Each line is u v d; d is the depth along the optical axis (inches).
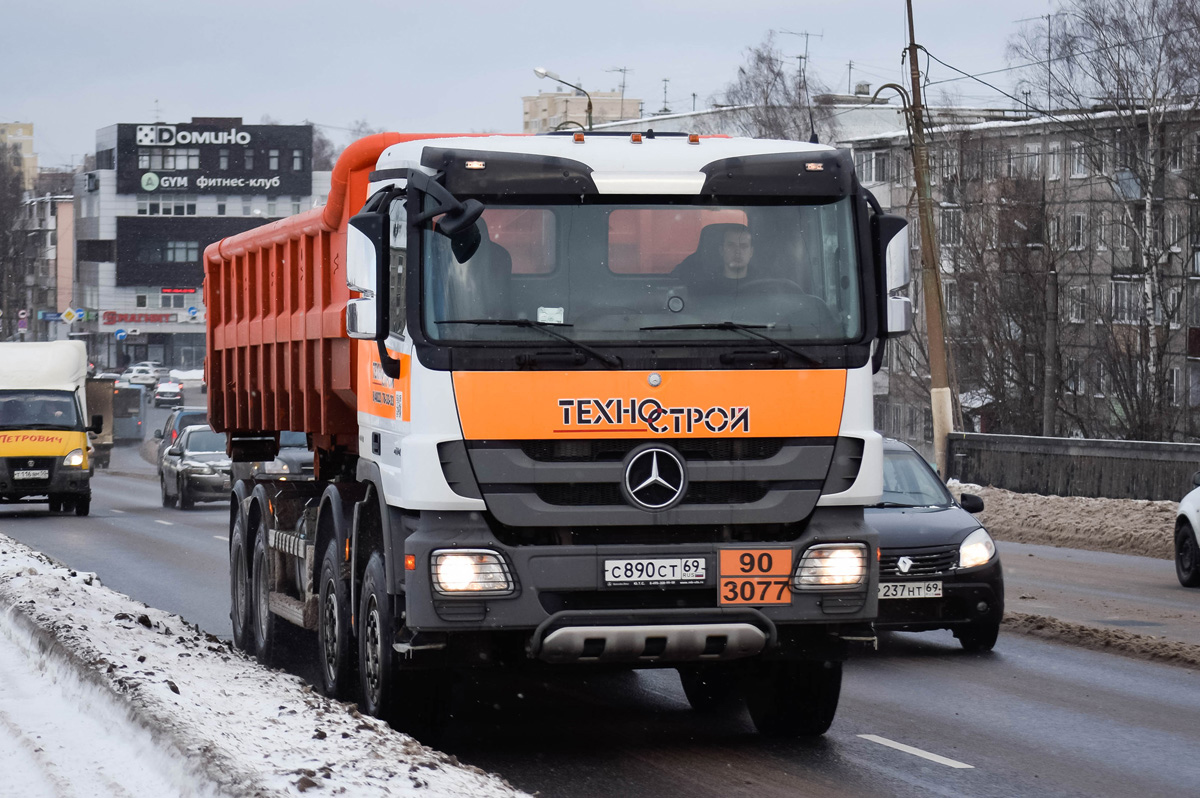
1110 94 1841.8
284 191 5280.5
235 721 283.9
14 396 1197.7
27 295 5600.4
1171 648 451.5
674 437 291.9
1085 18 1846.7
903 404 2420.0
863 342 300.5
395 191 307.7
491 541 285.9
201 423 1576.0
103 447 2191.2
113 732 298.2
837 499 296.7
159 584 684.7
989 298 2065.7
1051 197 2091.5
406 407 298.5
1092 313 2004.2
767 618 289.9
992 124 2262.6
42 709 335.9
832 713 327.6
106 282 5226.4
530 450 289.1
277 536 452.4
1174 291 1886.1
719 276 298.4
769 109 2285.9
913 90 1337.4
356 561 343.9
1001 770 301.1
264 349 482.6
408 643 291.3
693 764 305.9
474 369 288.2
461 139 308.5
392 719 315.6
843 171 305.6
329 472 424.8
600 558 286.5
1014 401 2041.1
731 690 372.5
